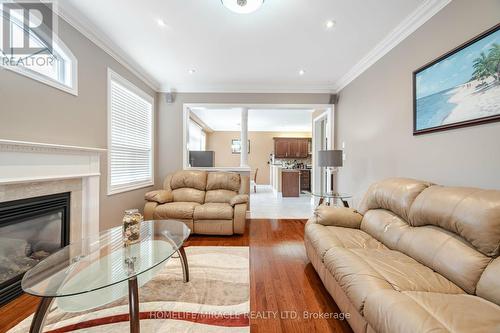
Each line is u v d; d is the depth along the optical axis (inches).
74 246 67.8
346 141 146.3
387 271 50.9
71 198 84.3
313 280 77.8
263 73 139.6
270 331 54.3
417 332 32.2
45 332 52.6
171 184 146.5
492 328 32.2
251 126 324.8
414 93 84.9
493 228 43.2
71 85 84.8
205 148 349.4
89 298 57.4
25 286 46.8
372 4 77.5
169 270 84.2
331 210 88.9
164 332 53.3
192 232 123.9
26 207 68.2
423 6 77.7
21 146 64.6
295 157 352.5
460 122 66.7
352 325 49.9
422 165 83.0
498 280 39.4
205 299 66.3
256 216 169.8
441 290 44.8
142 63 125.3
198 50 110.3
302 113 239.6
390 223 71.8
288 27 91.0
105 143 104.7
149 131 151.8
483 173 61.5
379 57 109.2
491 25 59.1
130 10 80.7
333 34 96.2
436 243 53.3
